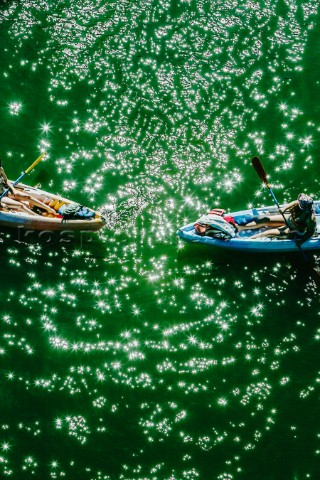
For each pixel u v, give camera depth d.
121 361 9.59
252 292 10.29
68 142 11.87
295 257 10.60
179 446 8.94
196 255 10.63
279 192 11.46
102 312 10.02
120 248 10.66
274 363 9.64
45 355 9.59
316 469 8.80
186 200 11.29
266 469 8.80
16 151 11.71
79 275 10.35
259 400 9.31
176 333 9.87
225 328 9.94
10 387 9.30
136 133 12.05
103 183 11.41
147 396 9.31
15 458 8.80
